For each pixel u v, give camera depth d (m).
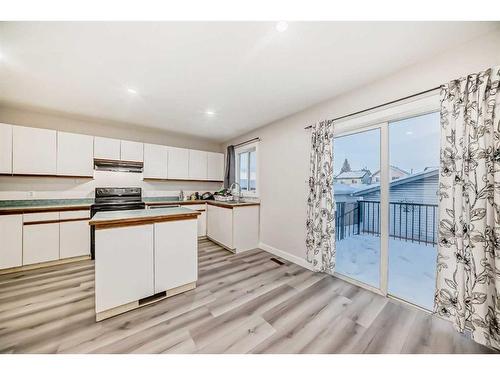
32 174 2.96
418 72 1.85
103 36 1.53
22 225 2.70
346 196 3.57
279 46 1.64
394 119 2.04
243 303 2.00
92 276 2.54
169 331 1.59
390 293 2.12
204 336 1.54
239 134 4.42
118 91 2.43
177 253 2.14
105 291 1.73
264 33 1.50
